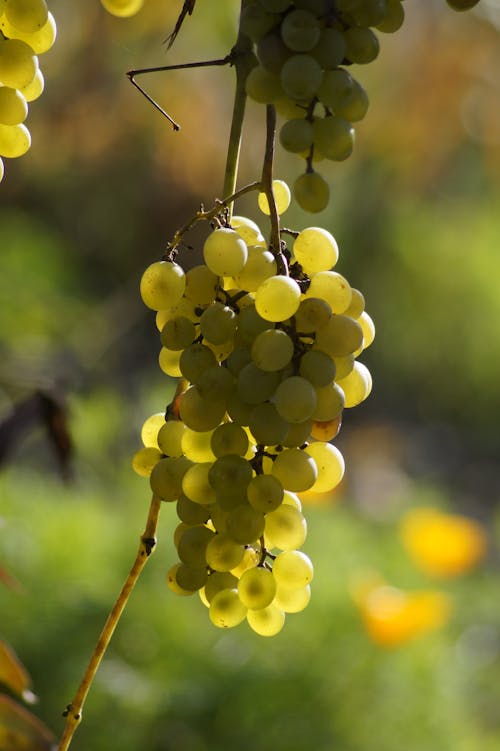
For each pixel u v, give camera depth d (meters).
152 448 0.95
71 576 2.18
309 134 0.87
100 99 2.98
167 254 0.90
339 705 2.12
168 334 0.90
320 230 0.90
